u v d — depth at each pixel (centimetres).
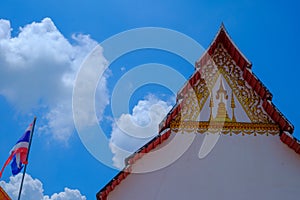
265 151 1606
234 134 1645
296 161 1586
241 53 1777
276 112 1647
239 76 1775
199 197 1516
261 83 1703
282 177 1557
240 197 1518
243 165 1580
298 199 1518
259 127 1658
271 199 1518
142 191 1519
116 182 1512
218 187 1535
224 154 1600
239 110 1698
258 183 1545
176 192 1522
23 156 1842
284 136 1606
